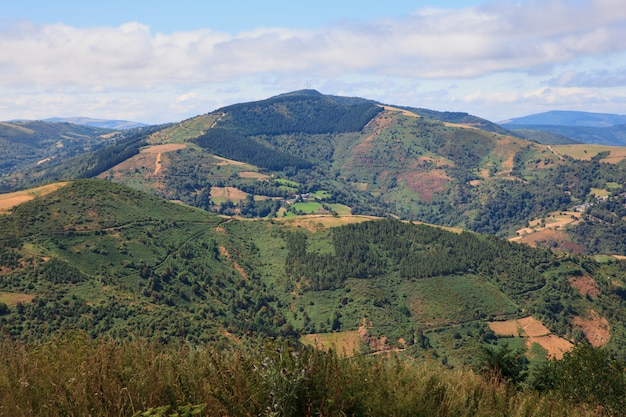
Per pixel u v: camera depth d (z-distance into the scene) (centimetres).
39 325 8638
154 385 626
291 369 607
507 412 706
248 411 577
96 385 620
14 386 642
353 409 604
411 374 711
